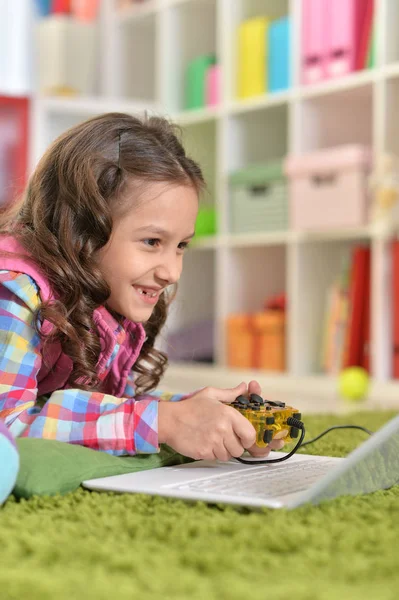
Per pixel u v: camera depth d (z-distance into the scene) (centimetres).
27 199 125
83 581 62
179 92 394
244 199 346
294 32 326
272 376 325
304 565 67
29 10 462
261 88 348
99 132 121
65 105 366
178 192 118
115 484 99
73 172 118
